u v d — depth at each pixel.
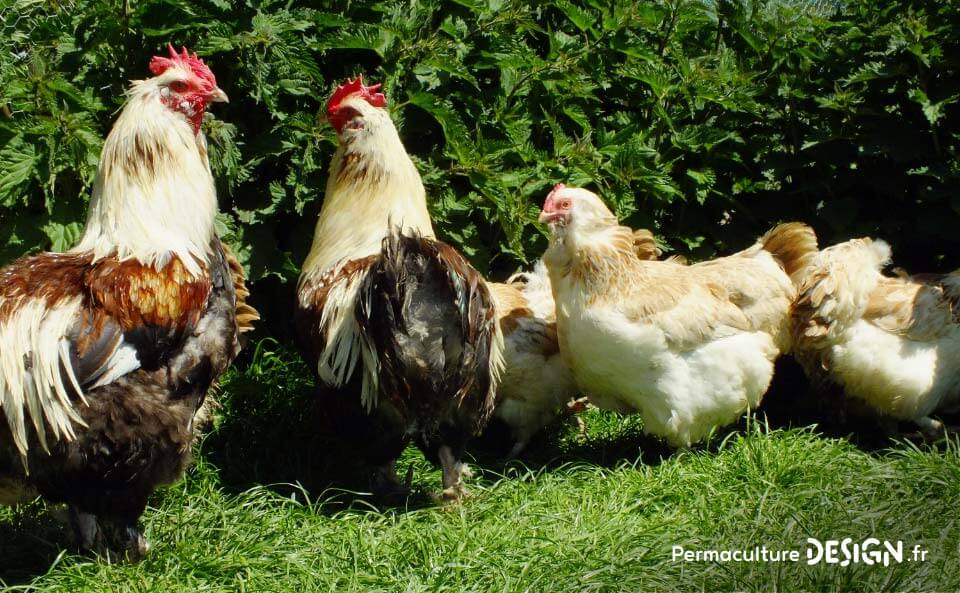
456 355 2.51
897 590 2.33
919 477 2.58
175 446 2.42
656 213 3.04
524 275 2.93
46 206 2.75
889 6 3.03
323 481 2.72
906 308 2.75
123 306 2.39
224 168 2.77
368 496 2.68
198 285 2.44
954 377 2.79
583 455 2.81
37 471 2.40
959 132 2.97
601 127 2.97
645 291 2.68
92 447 2.38
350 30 2.83
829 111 3.01
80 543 2.46
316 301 2.61
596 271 2.68
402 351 2.49
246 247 2.84
